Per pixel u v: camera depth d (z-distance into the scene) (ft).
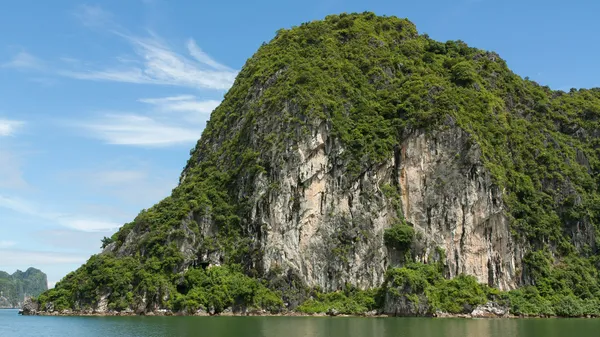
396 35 467.52
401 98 394.11
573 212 385.09
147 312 331.57
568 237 382.63
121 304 337.31
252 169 368.89
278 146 366.63
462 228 352.90
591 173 428.15
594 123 454.40
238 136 412.36
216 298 327.47
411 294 313.12
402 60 438.40
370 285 339.77
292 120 371.56
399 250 346.74
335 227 353.31
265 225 351.25
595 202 400.26
